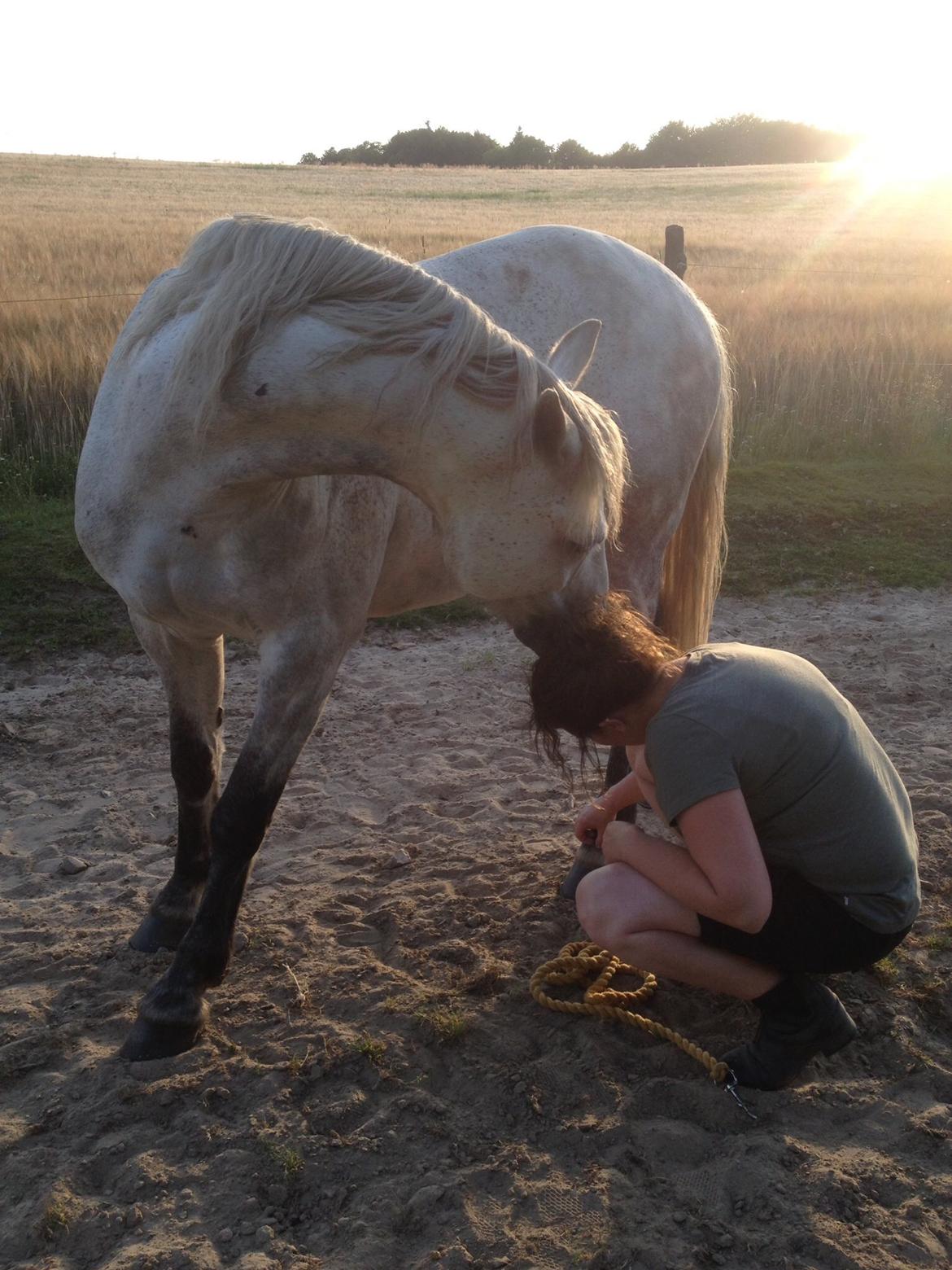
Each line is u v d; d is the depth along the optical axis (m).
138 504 2.14
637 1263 1.74
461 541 2.02
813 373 8.82
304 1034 2.28
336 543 2.29
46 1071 2.21
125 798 3.51
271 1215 1.86
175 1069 2.20
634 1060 2.24
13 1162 1.97
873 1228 1.81
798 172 46.16
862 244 20.64
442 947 2.59
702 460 3.30
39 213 20.19
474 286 2.83
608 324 2.96
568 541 2.01
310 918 2.75
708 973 2.12
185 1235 1.80
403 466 1.99
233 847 2.29
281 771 2.32
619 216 26.36
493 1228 1.81
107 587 5.25
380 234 17.28
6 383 7.54
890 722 4.05
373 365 1.90
